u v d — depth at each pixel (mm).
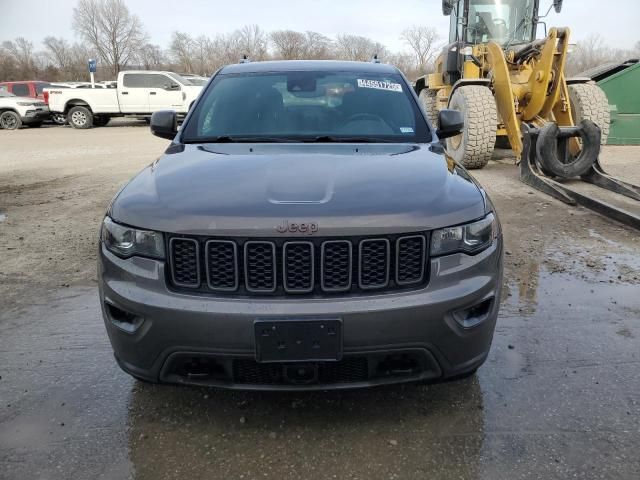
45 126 22891
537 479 2156
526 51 8578
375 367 2234
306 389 2236
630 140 11336
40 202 7070
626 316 3527
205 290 2217
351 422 2518
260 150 3029
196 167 2713
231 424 2518
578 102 8430
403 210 2230
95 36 57000
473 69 8961
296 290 2184
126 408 2646
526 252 4742
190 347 2191
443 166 2748
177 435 2449
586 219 5707
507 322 3463
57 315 3691
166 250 2236
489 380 2832
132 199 2432
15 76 58750
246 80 3814
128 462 2281
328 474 2201
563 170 7121
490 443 2365
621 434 2406
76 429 2496
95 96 20375
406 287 2230
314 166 2664
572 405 2615
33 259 4820
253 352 2158
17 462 2283
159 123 3650
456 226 2273
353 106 3562
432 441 2383
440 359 2260
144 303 2215
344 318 2127
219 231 2168
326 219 2162
